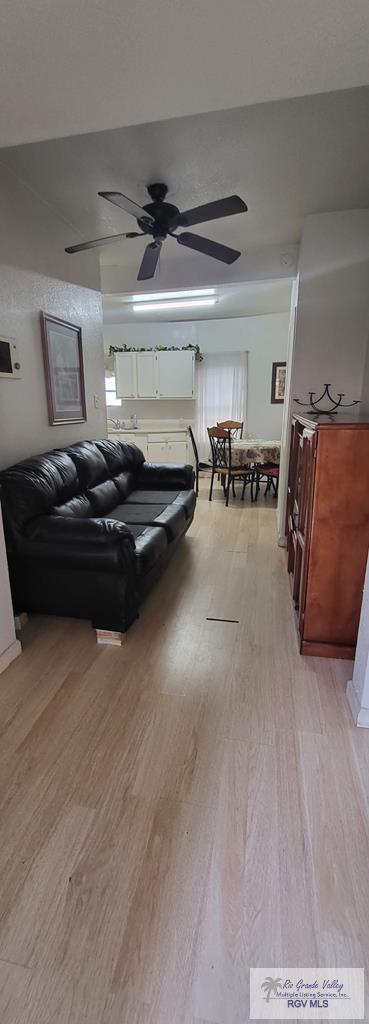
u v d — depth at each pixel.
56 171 2.47
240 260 3.83
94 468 3.27
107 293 4.23
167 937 1.07
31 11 1.08
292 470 3.14
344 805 1.42
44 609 2.39
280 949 1.05
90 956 1.04
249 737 1.70
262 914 1.12
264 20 1.12
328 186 2.69
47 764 1.57
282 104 1.88
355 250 3.10
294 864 1.24
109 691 1.97
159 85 1.36
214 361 6.68
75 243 3.42
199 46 1.21
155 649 2.31
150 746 1.65
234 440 6.08
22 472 2.45
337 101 1.86
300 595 2.41
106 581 2.22
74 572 2.25
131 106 1.48
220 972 1.01
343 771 1.54
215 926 1.10
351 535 2.06
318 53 1.24
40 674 2.09
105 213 3.05
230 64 1.28
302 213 3.09
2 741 1.68
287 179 2.61
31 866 1.24
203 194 2.79
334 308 3.19
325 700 1.91
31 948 1.05
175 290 4.08
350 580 2.12
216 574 3.30
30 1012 0.94
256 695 1.95
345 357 3.25
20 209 2.67
